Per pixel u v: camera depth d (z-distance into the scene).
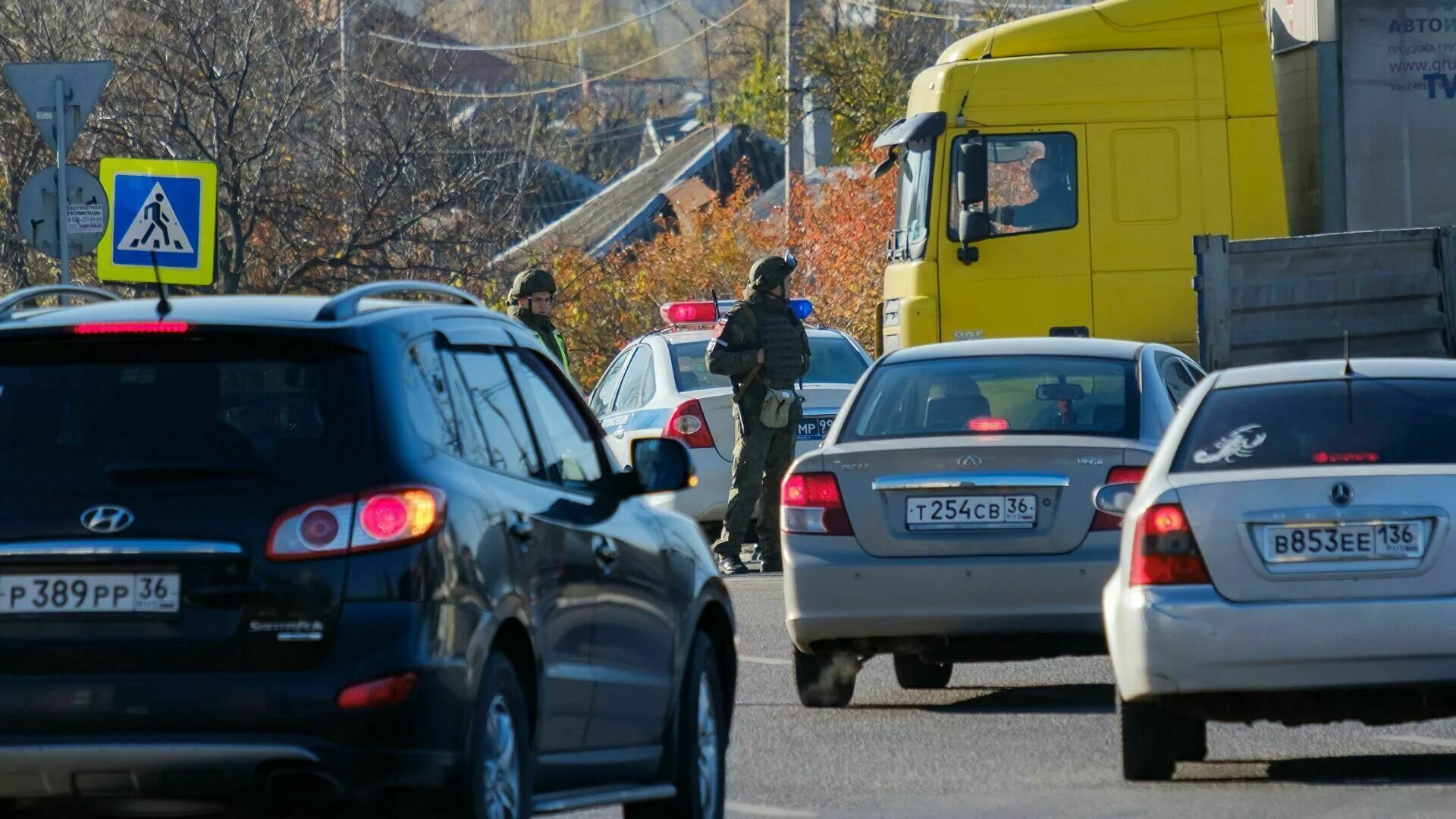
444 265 130.00
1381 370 33.16
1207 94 67.19
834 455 40.00
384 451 21.88
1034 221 67.06
